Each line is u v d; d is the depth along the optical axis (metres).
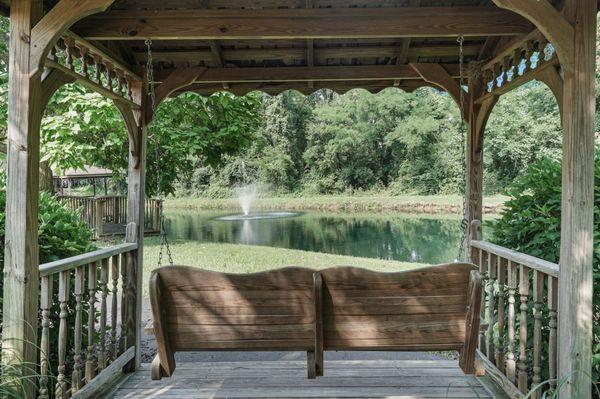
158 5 2.72
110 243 9.95
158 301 2.16
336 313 2.22
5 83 6.36
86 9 2.05
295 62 3.69
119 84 3.12
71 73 2.49
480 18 2.72
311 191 25.89
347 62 3.69
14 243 2.01
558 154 18.45
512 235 3.03
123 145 7.97
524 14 2.04
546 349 2.75
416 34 2.71
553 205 2.82
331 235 13.84
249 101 8.65
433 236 13.64
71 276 3.00
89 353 2.61
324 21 2.70
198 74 3.53
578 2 2.03
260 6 2.76
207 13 2.69
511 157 19.45
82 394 2.47
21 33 2.03
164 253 8.98
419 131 23.53
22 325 2.00
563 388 2.10
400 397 2.60
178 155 8.67
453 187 23.25
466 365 2.24
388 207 22.38
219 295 2.21
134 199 3.19
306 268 2.17
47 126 6.56
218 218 19.25
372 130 24.98
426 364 3.09
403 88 4.04
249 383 2.80
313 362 2.22
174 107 7.79
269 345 2.24
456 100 3.50
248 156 26.23
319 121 26.14
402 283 2.18
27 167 2.01
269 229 15.24
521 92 20.53
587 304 2.06
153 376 2.24
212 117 8.42
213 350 2.28
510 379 2.63
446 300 2.21
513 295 2.66
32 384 2.03
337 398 2.58
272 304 2.21
